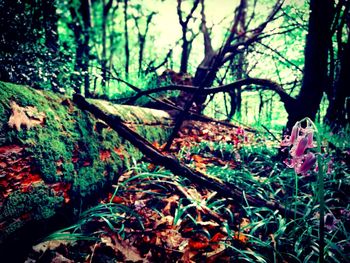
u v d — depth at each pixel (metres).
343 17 6.26
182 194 2.55
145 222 2.11
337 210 2.61
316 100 3.48
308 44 3.40
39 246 1.53
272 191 2.90
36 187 1.53
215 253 1.82
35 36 3.49
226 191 2.47
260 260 1.70
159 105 6.29
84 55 4.95
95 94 6.21
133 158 2.88
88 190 2.06
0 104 1.49
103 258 1.59
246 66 11.61
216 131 6.21
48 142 1.74
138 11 10.40
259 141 5.51
